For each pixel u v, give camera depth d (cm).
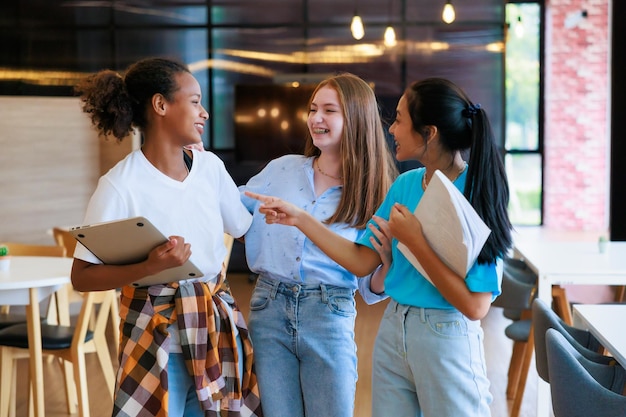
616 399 261
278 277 284
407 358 252
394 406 258
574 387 267
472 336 248
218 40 1025
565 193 1260
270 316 283
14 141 837
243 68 1027
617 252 501
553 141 1256
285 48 1023
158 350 246
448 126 245
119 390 247
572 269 441
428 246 239
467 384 245
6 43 1008
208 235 259
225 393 260
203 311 253
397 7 1006
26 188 845
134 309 251
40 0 1005
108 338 660
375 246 263
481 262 238
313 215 288
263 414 280
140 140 907
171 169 255
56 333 440
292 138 1021
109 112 251
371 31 1010
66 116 870
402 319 253
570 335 355
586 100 1248
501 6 993
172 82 251
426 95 247
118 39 1016
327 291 281
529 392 511
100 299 480
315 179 293
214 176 267
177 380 253
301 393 286
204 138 1035
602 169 1252
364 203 287
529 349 452
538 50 1252
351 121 285
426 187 255
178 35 1023
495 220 241
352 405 284
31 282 404
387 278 259
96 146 893
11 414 453
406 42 1008
